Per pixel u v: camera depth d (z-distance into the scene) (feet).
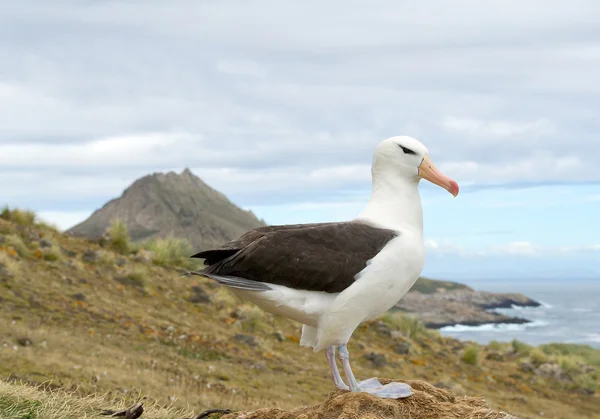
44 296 50.19
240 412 18.25
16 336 38.60
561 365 74.64
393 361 60.59
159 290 63.72
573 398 64.80
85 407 20.72
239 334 55.36
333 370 17.79
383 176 18.80
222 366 45.50
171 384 36.60
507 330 221.05
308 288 16.60
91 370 34.73
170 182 350.23
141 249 75.97
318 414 16.42
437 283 331.16
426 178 18.57
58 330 42.63
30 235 65.46
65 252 64.54
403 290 17.43
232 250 16.92
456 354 72.43
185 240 80.48
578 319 321.73
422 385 18.03
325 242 16.75
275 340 58.80
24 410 19.06
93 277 60.03
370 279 16.60
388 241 17.11
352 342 62.80
